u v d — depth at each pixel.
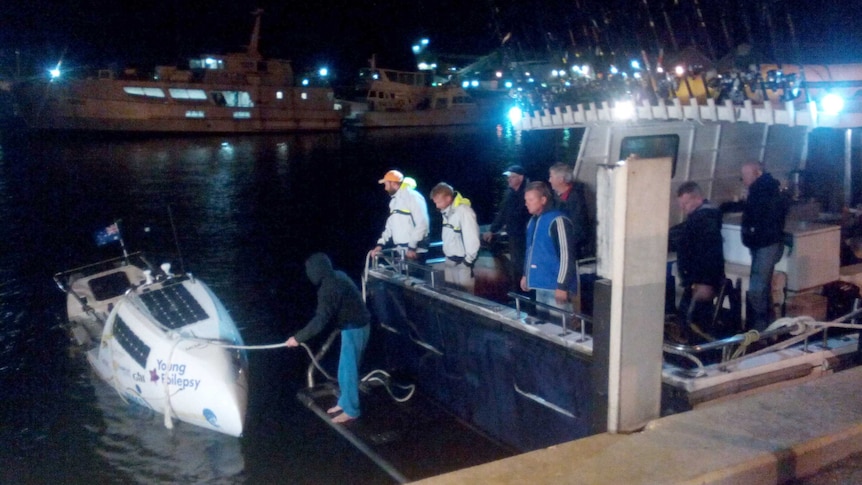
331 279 6.12
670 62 5.73
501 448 5.79
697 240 5.16
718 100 5.47
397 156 38.84
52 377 9.47
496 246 7.75
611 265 3.45
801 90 4.95
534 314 6.19
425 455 5.74
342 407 6.35
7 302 13.18
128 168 33.97
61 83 47.66
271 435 7.71
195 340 7.95
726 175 6.66
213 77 50.94
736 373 4.10
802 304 5.23
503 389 5.68
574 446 3.06
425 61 63.06
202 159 37.75
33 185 28.84
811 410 3.21
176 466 7.23
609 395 3.29
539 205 5.38
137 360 8.20
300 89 53.66
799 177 6.51
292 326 11.46
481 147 42.56
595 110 6.41
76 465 7.33
